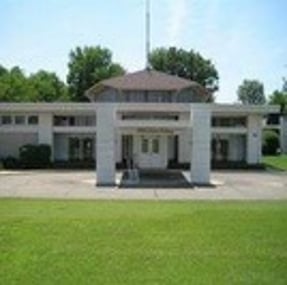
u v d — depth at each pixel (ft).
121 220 56.90
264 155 245.04
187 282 34.24
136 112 149.38
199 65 317.83
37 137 161.58
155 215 61.26
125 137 157.69
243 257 40.83
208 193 96.32
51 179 120.98
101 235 48.39
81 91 325.62
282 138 270.67
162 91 179.73
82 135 166.81
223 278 35.24
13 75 311.06
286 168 164.35
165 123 125.59
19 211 65.26
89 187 104.83
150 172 142.20
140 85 178.91
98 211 65.41
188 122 124.26
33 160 154.20
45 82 323.57
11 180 118.42
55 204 74.33
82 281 34.27
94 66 327.06
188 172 142.61
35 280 34.32
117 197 87.81
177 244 45.06
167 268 37.50
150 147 153.28
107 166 111.04
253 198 88.84
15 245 43.93
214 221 56.80
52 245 44.06
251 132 163.43
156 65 318.04
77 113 161.99
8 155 162.40
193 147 112.98
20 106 157.79
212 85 320.09
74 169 152.05
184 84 179.63
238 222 56.29
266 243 45.78
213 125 167.43
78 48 329.52
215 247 44.11
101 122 111.04
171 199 85.30
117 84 179.42
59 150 166.81
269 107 159.94
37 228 51.37
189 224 54.65
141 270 36.96
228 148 168.96
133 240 46.47
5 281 34.01
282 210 67.41
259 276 35.78
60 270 36.70
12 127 161.17
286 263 39.17
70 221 55.88
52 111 159.12
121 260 39.55
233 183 115.96
